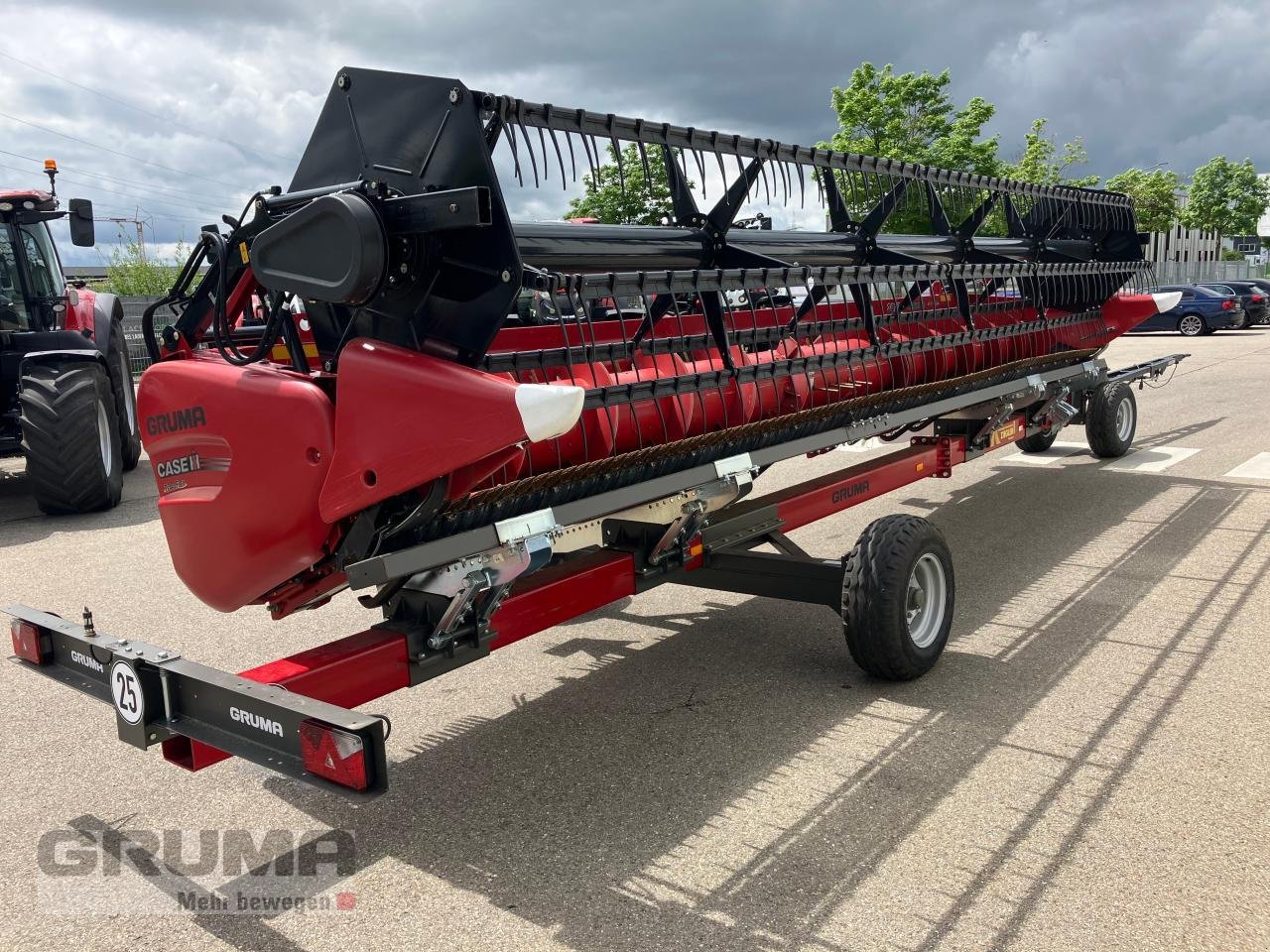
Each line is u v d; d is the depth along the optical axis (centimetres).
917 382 495
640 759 338
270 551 279
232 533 285
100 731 373
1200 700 366
